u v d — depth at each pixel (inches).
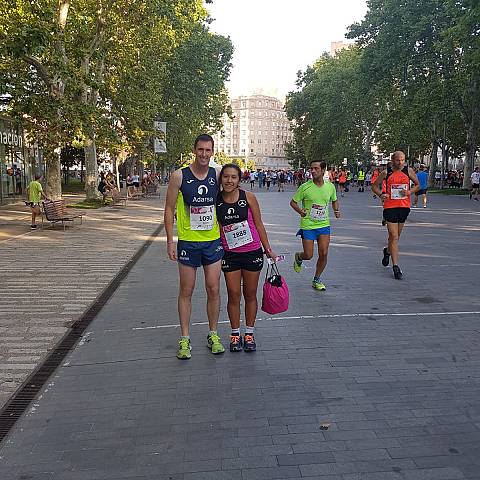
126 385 178.5
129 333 235.9
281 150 6919.3
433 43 1524.4
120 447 138.6
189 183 195.8
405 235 557.9
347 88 2396.7
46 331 239.9
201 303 284.7
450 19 1478.8
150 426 149.1
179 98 1459.2
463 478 120.7
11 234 600.4
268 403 160.7
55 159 838.5
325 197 299.7
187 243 199.0
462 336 219.9
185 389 173.0
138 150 1238.3
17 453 137.8
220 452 134.0
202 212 197.2
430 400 160.6
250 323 209.2
